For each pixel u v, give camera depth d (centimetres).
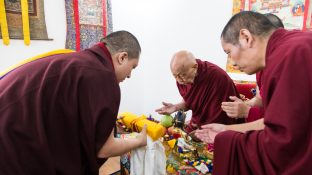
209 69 146
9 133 67
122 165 114
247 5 191
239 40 72
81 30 255
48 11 234
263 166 62
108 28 275
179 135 128
